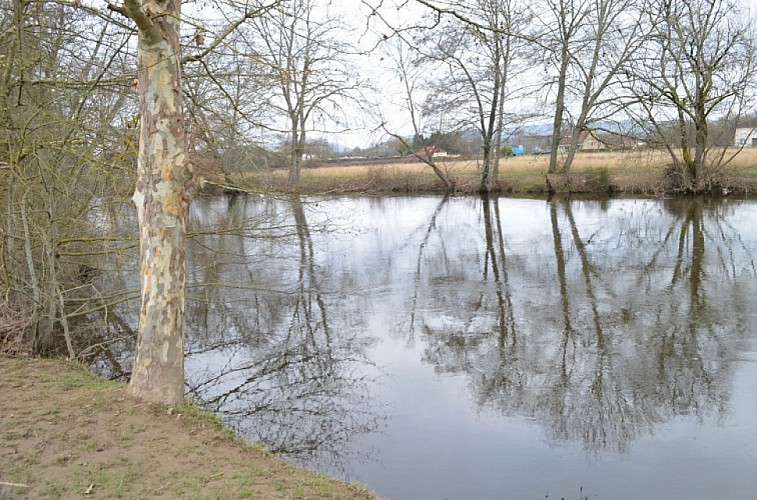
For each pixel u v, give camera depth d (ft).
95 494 13.99
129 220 34.71
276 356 32.99
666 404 26.03
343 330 37.24
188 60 20.07
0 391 20.66
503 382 28.78
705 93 88.33
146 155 18.34
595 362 30.91
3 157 26.32
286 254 57.77
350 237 70.85
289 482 15.96
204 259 48.03
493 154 121.29
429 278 49.80
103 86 26.73
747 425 23.95
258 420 24.86
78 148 27.48
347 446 22.56
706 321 36.35
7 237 27.50
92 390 20.71
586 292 43.83
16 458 15.52
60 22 28.68
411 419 25.00
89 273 36.86
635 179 102.63
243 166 33.94
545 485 19.93
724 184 92.12
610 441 22.98
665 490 19.58
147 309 19.24
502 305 41.52
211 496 14.21
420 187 126.72
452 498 19.11
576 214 84.07
